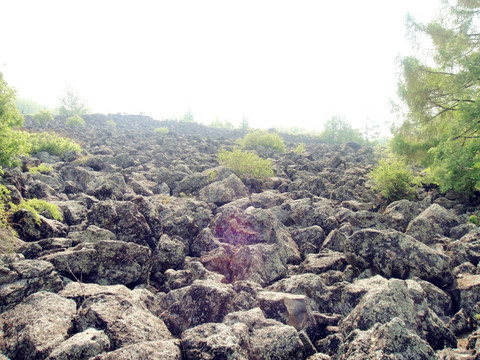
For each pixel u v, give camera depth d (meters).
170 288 7.02
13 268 5.91
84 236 8.43
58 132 37.88
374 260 7.16
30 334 4.44
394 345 3.84
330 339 5.03
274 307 5.45
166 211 11.65
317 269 7.75
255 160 19.45
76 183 15.77
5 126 10.27
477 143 11.07
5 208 8.41
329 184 19.09
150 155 28.38
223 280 7.04
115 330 4.52
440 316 6.07
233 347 3.96
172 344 4.10
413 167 23.14
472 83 12.87
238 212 9.82
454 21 14.80
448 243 8.78
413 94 15.14
